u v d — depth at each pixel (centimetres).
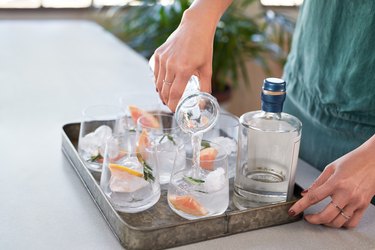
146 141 99
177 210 92
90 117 114
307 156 128
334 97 116
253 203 97
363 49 109
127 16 281
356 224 95
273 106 95
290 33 279
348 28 112
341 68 114
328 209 92
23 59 204
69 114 149
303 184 113
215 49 263
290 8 326
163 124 115
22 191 105
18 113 148
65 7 333
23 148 125
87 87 174
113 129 116
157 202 98
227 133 114
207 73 106
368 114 112
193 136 94
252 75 342
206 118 95
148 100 132
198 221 88
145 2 271
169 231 86
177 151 97
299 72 128
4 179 110
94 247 88
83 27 263
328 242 91
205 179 91
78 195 104
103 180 97
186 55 102
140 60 210
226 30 262
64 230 92
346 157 93
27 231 92
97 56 212
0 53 210
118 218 87
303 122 128
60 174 113
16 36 238
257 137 95
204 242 89
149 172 94
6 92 166
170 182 95
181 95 103
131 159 97
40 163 118
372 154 92
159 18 268
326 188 91
